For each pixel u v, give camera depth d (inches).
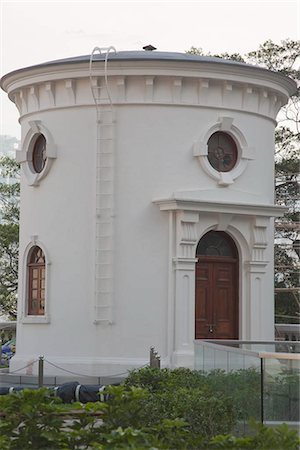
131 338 967.0
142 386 710.5
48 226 1014.4
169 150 988.6
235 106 1021.2
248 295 1019.3
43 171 1017.5
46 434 431.8
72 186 999.0
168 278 971.9
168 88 991.0
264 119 1057.5
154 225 976.9
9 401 446.0
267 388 540.7
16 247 1694.1
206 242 1013.2
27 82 1031.6
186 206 962.7
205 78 991.0
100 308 970.1
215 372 659.4
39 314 1024.2
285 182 1689.2
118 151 983.6
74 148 1000.9
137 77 982.4
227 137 1029.2
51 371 986.7
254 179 1039.6
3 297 1707.7
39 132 1030.4
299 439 423.2
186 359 959.6
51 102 1018.1
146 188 981.2
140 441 417.1
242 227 1018.1
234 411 585.0
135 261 973.2
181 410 580.7
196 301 999.0
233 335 1019.3
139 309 969.5
